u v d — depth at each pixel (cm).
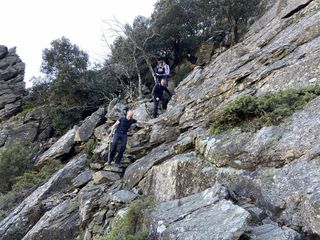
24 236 1127
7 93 2639
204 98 1112
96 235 911
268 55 1073
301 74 899
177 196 834
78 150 1647
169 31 2272
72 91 2341
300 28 1130
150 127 1225
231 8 2034
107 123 1468
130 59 2284
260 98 844
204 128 925
